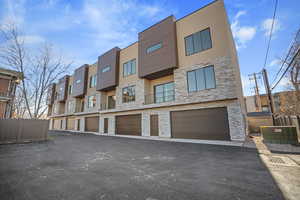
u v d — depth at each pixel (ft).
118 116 54.24
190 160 17.44
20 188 9.87
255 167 14.28
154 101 47.42
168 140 35.83
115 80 55.26
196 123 34.86
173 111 39.14
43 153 21.98
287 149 21.38
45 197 8.66
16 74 43.27
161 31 43.11
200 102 34.45
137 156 19.71
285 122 35.63
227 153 20.92
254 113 66.18
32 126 34.73
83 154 21.16
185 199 8.43
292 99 50.67
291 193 8.98
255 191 9.32
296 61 36.68
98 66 64.95
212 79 33.65
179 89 38.04
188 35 38.96
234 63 36.37
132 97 50.11
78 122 76.48
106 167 14.78
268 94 47.65
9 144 30.81
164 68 40.34
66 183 10.74
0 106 42.37
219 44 33.81
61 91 94.73
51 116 99.86
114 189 9.73
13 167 14.79
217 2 35.70
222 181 11.00
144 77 47.11
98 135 53.36
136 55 51.34
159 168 14.40
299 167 13.94
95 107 65.77
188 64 37.70
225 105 31.53
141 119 46.16
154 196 8.79
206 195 8.89
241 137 28.86
